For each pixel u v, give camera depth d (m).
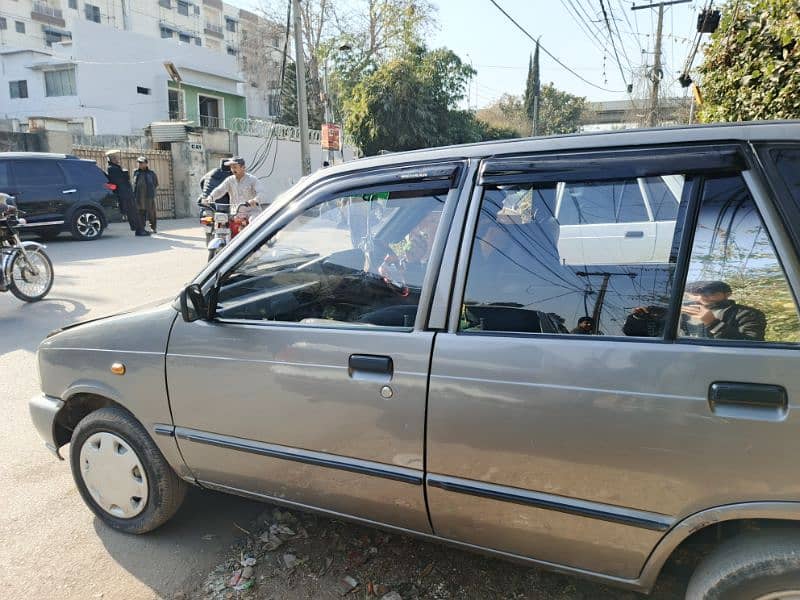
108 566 2.59
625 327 1.82
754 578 1.61
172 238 13.78
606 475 1.75
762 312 1.63
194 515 2.97
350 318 2.27
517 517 1.92
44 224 12.16
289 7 21.02
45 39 50.38
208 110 37.19
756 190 1.66
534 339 1.87
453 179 2.08
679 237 1.77
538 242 1.98
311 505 2.35
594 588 2.38
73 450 2.85
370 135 24.94
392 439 2.06
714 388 1.61
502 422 1.87
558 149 1.93
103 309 6.98
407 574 2.49
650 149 1.81
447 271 2.03
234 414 2.36
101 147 17.67
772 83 4.44
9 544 2.74
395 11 29.56
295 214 2.39
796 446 1.52
